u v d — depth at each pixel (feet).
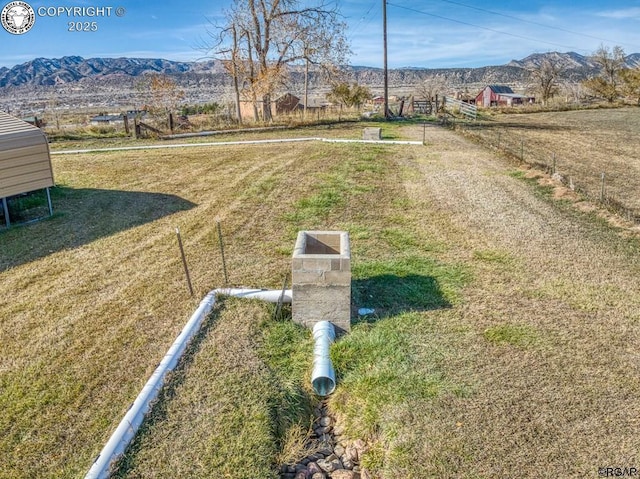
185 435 10.56
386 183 34.35
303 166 39.99
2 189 25.14
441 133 62.85
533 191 31.83
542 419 11.04
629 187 32.89
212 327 15.05
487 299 16.97
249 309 16.12
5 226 25.89
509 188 32.60
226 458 9.98
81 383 12.39
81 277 19.11
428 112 94.22
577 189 31.27
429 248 22.03
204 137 62.18
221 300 16.76
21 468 9.77
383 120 79.20
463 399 11.75
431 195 31.07
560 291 17.51
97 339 14.46
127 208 28.89
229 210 28.02
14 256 21.58
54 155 48.37
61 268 20.10
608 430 10.69
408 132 63.98
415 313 15.99
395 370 12.90
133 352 13.73
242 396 11.81
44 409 11.47
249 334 14.66
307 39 82.23
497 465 9.81
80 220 26.73
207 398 11.72
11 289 18.16
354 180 35.12
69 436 10.62
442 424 10.94
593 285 17.97
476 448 10.25
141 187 34.01
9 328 15.26
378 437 10.98
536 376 12.60
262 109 84.69
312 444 11.32
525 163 40.29
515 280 18.48
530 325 15.17
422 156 44.86
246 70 81.05
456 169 38.88
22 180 26.00
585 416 11.13
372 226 25.23
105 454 9.80
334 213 27.50
